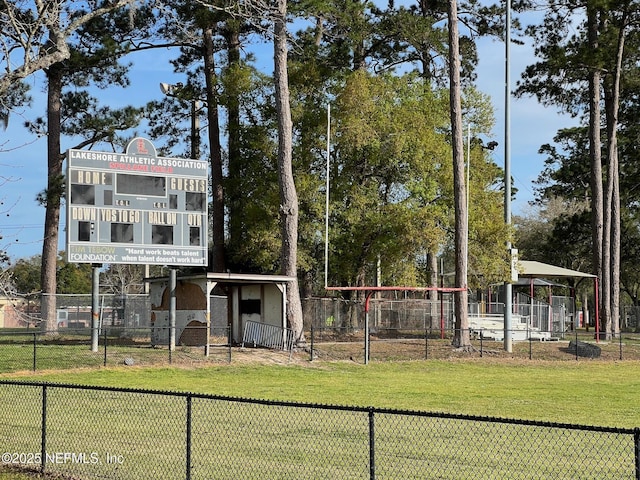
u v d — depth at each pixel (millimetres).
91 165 31984
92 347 32531
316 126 45938
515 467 13648
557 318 50812
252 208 45812
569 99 53562
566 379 30297
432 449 15102
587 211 74562
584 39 50406
